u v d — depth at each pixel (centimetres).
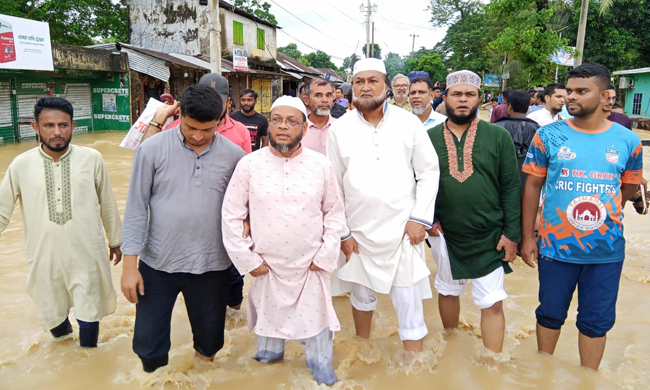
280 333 302
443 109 722
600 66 302
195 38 2367
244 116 664
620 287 486
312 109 459
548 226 322
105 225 359
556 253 319
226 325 405
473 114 328
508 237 330
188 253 301
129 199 295
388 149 326
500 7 1727
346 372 319
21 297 444
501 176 334
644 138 1836
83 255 338
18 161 331
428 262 573
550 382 304
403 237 323
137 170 294
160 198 300
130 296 293
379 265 323
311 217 293
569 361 350
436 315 427
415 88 521
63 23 2480
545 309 329
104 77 1838
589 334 318
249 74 2680
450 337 369
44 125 319
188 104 276
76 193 333
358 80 321
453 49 4522
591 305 313
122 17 2636
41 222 329
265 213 291
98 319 347
